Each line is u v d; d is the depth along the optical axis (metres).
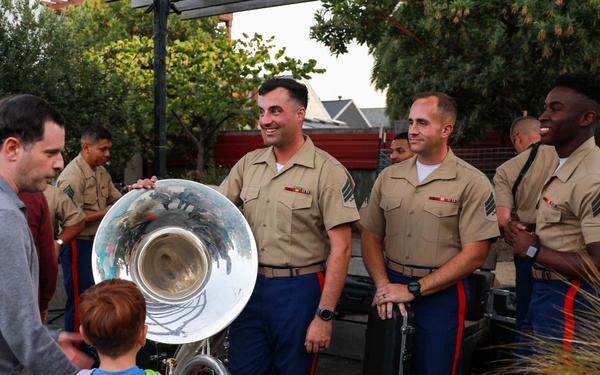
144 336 1.79
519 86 8.35
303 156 2.71
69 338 1.93
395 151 4.09
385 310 2.68
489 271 3.89
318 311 2.58
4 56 7.00
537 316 2.52
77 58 7.78
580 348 1.99
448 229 2.73
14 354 1.67
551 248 2.46
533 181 3.14
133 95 8.36
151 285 2.47
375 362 2.70
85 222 3.96
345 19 8.55
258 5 5.82
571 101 2.40
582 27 7.30
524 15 7.37
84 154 4.20
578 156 2.43
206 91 13.12
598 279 2.20
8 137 1.73
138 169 14.38
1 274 1.60
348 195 2.65
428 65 8.92
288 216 2.66
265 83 2.71
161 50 5.83
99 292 1.72
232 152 15.02
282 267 2.66
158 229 2.55
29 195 2.40
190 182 2.54
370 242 2.95
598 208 2.28
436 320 2.70
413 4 8.77
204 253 2.55
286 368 2.65
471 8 7.60
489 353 3.77
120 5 17.73
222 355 3.40
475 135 8.80
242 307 2.36
